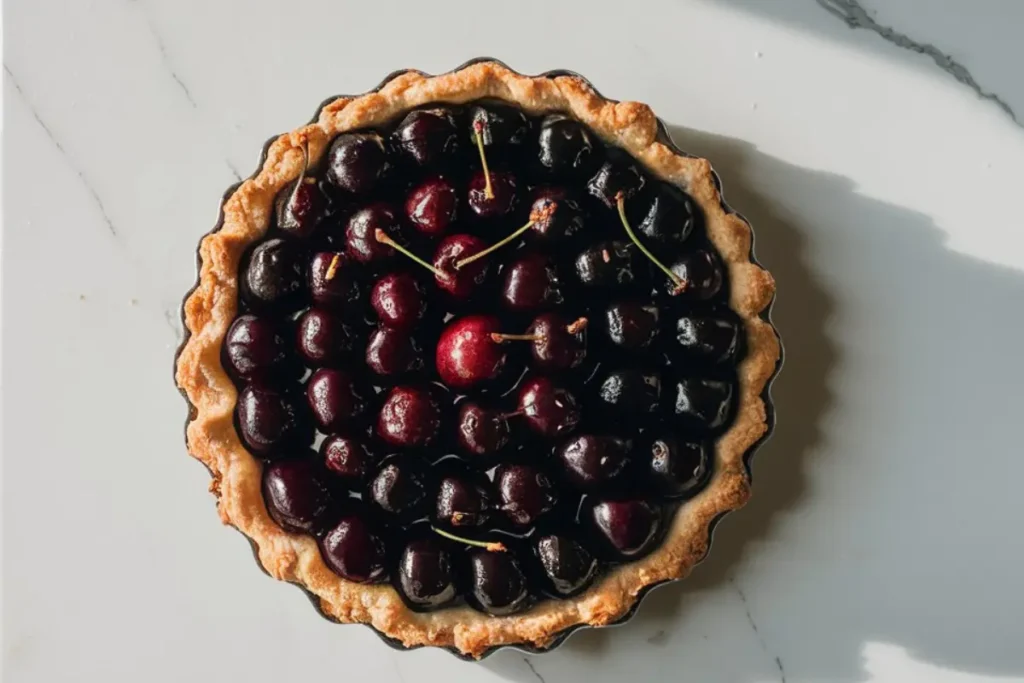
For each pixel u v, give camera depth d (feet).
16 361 1.99
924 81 1.92
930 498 1.89
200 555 1.97
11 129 2.01
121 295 1.99
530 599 1.64
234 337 1.62
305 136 1.68
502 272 1.59
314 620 1.94
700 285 1.62
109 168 2.00
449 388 1.61
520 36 1.97
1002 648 1.87
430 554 1.60
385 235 1.57
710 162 1.94
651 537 1.63
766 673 1.90
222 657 1.95
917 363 1.90
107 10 2.01
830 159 1.93
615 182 1.62
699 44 1.95
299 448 1.65
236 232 1.68
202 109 2.00
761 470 1.91
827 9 1.94
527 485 1.57
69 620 1.98
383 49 1.98
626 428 1.61
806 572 1.90
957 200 1.91
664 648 1.90
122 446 1.98
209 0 2.00
